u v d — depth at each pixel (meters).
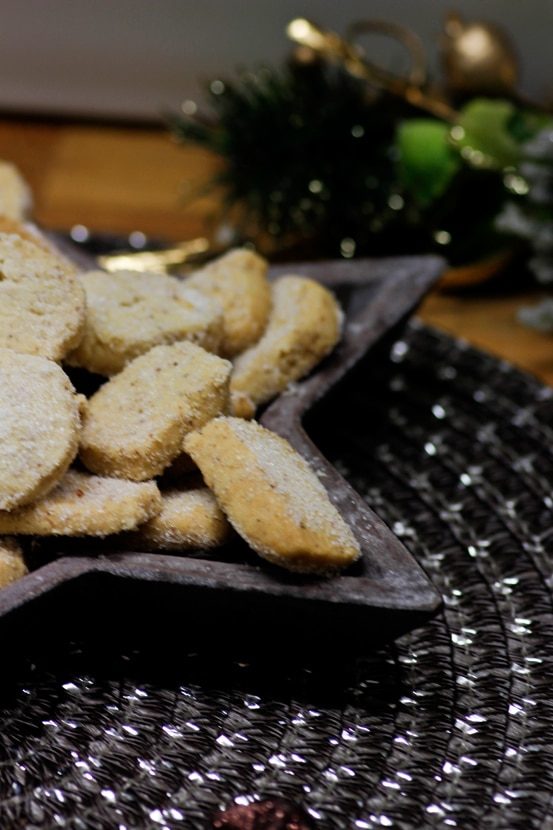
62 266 0.55
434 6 0.88
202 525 0.51
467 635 0.53
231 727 0.50
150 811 0.48
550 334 0.72
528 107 0.77
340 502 0.52
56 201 0.80
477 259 0.74
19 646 0.50
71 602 0.50
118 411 0.53
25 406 0.51
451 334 0.69
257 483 0.50
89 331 0.55
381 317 0.60
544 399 0.63
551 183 0.69
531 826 0.48
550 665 0.52
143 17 0.87
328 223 0.73
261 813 0.48
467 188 0.74
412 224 0.74
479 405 0.63
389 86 0.74
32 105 0.90
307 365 0.58
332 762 0.50
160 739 0.50
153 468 0.52
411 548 0.56
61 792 0.49
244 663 0.52
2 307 0.53
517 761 0.50
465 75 0.76
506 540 0.56
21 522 0.50
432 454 0.60
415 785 0.49
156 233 0.77
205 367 0.53
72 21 0.87
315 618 0.50
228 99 0.73
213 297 0.58
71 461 0.51
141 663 0.52
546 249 0.70
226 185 0.74
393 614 0.49
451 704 0.51
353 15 0.89
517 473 0.59
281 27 0.89
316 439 0.60
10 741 0.50
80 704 0.51
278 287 0.61
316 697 0.51
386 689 0.51
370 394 0.63
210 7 0.88
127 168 0.84
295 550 0.49
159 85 0.90
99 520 0.50
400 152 0.72
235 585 0.50
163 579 0.50
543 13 0.87
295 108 0.72
